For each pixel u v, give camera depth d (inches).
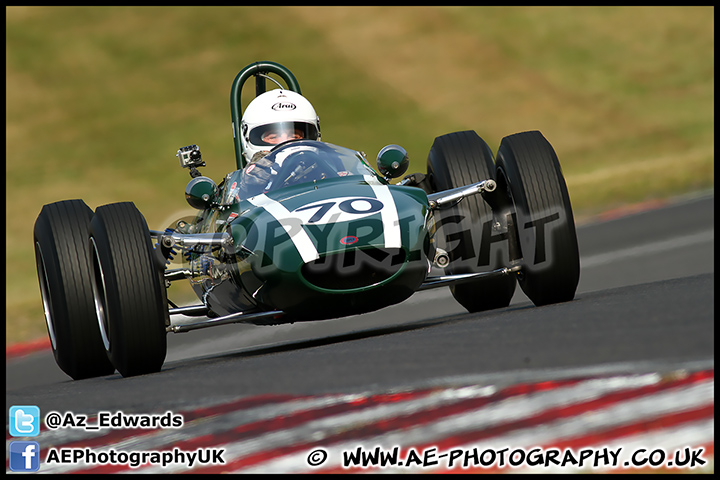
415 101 4286.4
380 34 4793.3
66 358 765.9
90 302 747.4
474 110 4210.1
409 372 468.4
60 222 757.9
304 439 385.4
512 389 403.5
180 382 577.0
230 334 1222.9
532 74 4498.0
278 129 853.8
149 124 4040.4
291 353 685.9
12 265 2760.8
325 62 4559.5
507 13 4982.8
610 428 342.0
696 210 1743.4
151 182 3614.7
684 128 3964.1
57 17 4840.1
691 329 450.3
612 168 3533.5
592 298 687.7
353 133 4050.2
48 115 4089.6
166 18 4874.5
